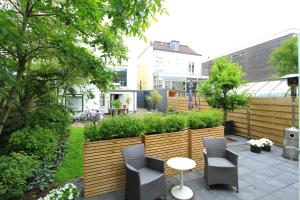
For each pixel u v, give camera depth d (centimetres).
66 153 527
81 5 250
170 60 2405
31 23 296
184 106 1314
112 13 226
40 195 314
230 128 786
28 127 468
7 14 257
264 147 560
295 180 372
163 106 1706
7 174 261
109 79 370
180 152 406
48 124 559
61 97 680
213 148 380
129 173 288
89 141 322
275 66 1124
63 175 390
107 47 324
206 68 2469
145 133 378
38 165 341
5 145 462
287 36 1500
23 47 303
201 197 314
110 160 329
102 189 323
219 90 696
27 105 569
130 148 321
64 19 281
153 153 371
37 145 394
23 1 284
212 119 454
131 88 1642
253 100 708
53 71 540
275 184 356
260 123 680
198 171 417
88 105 1230
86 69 339
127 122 353
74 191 290
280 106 605
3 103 425
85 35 324
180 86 2136
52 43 305
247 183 360
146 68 2364
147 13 216
